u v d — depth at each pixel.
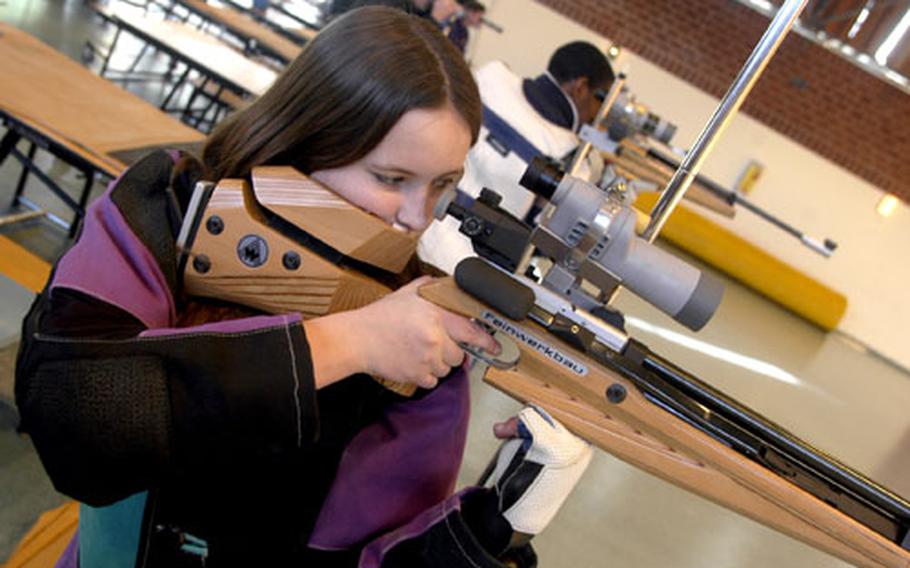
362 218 0.67
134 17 3.48
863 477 0.71
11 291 1.91
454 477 0.82
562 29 7.01
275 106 0.69
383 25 0.65
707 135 0.81
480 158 2.05
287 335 0.61
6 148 2.29
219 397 0.58
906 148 6.56
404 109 0.63
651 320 5.09
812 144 6.87
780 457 0.71
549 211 0.71
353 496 0.77
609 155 2.28
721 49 6.77
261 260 0.68
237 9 4.89
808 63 6.61
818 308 7.04
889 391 6.42
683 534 2.85
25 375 0.59
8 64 2.21
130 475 0.59
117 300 0.63
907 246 6.82
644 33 6.88
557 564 2.36
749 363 5.29
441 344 0.66
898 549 0.67
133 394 0.56
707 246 7.25
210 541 0.78
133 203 0.68
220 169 0.73
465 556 0.68
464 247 1.88
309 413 0.61
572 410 0.71
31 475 1.75
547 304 0.71
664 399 0.70
